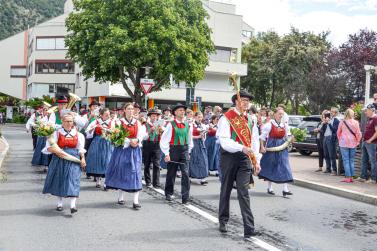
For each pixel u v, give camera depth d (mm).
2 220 7422
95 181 11844
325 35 46125
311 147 20062
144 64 27375
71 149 7961
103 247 6012
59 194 7848
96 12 26594
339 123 13109
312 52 43375
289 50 44156
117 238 6461
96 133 10875
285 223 7645
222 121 6816
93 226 7129
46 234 6613
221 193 6898
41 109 17781
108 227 7082
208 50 29297
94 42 26656
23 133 35438
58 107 10938
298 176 13203
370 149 12094
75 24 26844
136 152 8633
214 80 45250
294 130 10055
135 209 8484
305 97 43188
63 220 7492
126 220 7582
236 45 45406
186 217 7883
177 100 43281
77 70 52531
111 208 8531
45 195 9672
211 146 13242
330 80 39906
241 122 6781
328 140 14047
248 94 6883
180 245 6164
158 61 26078
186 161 9266
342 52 40656
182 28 26891
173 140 9258
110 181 8656
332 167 14156
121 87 40969
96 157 10703
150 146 11148
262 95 48531
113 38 25234
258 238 6613
